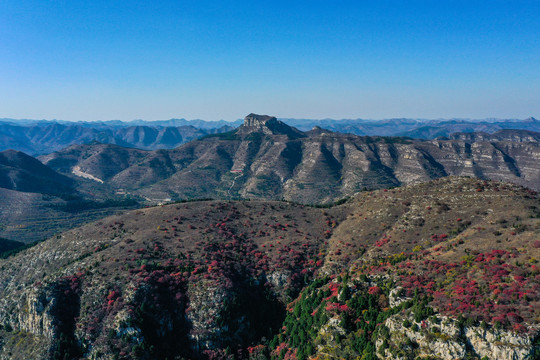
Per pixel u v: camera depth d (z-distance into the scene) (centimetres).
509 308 8825
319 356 10569
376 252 14825
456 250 12631
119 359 11262
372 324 10538
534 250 10975
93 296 13075
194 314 12800
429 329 9162
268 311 14112
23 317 13100
